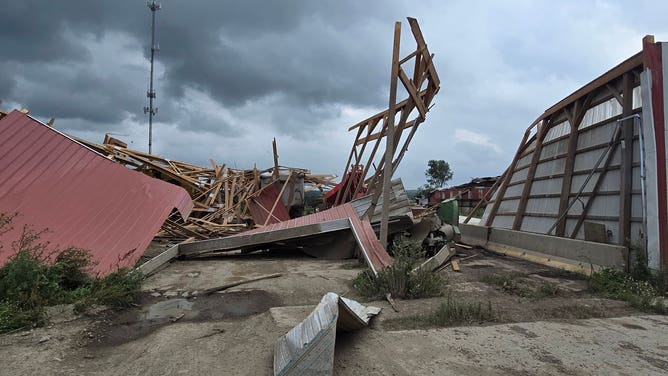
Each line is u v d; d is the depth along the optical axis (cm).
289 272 848
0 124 892
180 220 1395
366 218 1055
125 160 1530
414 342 468
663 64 780
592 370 402
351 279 775
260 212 1720
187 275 812
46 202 796
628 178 844
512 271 904
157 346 448
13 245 646
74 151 931
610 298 669
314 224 1006
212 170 1878
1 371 380
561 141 1145
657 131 768
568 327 527
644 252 761
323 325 383
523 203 1266
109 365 401
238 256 1067
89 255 673
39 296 545
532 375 391
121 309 571
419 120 1095
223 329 505
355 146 1642
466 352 441
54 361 405
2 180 796
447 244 1060
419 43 927
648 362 421
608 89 938
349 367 404
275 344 439
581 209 998
